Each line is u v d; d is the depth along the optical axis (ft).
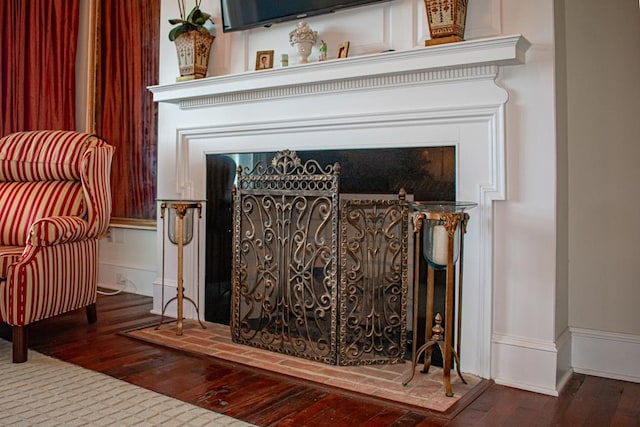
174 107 10.85
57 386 6.98
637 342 7.62
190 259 10.65
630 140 7.65
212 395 6.77
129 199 13.32
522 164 7.29
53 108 13.93
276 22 9.37
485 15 7.58
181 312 9.52
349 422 6.04
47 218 8.63
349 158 8.70
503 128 7.34
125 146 13.32
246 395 6.79
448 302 6.86
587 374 7.91
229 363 8.02
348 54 8.75
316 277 8.27
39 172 9.98
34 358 8.12
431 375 7.59
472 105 7.52
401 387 7.13
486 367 7.52
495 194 7.41
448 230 6.76
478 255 7.58
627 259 7.71
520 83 7.29
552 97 7.08
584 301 8.00
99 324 10.12
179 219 9.46
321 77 8.41
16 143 10.24
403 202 7.89
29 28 13.58
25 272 8.03
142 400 6.55
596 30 7.84
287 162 8.52
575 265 8.05
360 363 7.93
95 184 9.69
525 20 7.29
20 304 7.93
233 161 10.09
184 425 5.85
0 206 10.00
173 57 10.93
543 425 6.06
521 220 7.31
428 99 7.89
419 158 8.04
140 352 8.50
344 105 8.65
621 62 7.68
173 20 10.08
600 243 7.88
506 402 6.75
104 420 5.95
